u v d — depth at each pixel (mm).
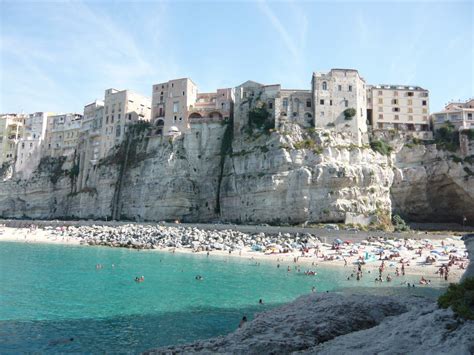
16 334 27109
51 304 35094
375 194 90938
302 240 75438
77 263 58656
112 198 120000
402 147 100312
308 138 96938
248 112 109938
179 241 79750
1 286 41844
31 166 150125
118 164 122875
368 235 76062
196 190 110000
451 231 89125
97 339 26359
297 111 102875
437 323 17188
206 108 119250
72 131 148375
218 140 113938
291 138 96938
